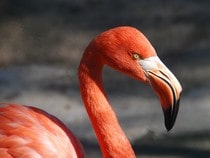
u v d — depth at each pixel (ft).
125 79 38.96
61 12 46.11
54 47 42.04
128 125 34.06
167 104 19.11
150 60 19.17
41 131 19.56
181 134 33.58
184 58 40.93
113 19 45.52
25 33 43.29
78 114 34.68
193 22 44.91
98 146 32.32
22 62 40.42
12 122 19.40
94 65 19.80
